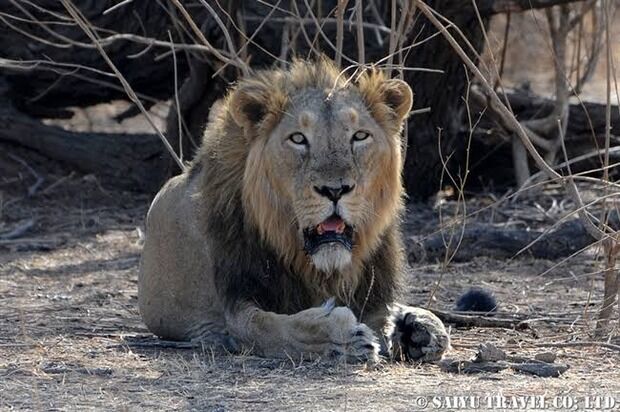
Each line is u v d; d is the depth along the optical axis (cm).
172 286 1096
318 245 955
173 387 894
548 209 1789
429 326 1005
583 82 1894
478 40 1678
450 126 1789
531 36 2753
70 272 1508
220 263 1029
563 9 1845
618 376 949
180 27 1764
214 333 1069
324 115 960
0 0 1788
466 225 1644
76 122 2348
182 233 1085
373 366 951
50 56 1841
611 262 1120
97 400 857
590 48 2380
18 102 1972
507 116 1115
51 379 925
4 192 1922
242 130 1022
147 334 1148
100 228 1769
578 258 1552
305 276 1000
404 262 1085
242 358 980
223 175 1030
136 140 1981
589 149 1903
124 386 898
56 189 1933
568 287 1408
